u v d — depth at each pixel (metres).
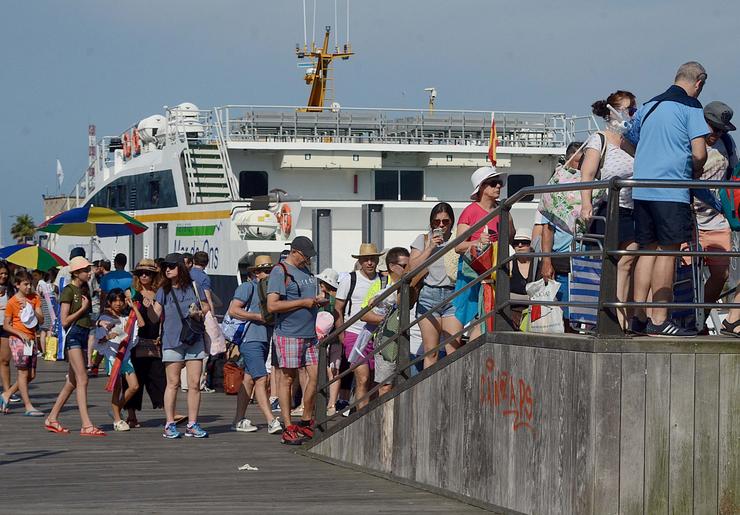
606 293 8.16
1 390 20.64
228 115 25.06
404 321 11.43
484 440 9.68
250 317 14.61
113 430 15.41
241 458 12.77
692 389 8.09
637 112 9.44
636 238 9.12
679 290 9.65
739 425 8.15
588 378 8.09
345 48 32.34
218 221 22.56
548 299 10.01
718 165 9.81
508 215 9.66
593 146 9.95
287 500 10.09
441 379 10.43
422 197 25.77
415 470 10.86
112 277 19.81
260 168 24.94
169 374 14.52
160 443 14.03
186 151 24.81
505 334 9.36
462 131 26.72
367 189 25.53
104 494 10.38
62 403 15.14
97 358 16.42
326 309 15.91
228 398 19.53
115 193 30.33
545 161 26.36
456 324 11.36
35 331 17.20
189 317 14.43
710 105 9.75
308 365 13.77
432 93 30.61
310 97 32.53
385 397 11.45
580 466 8.18
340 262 21.47
